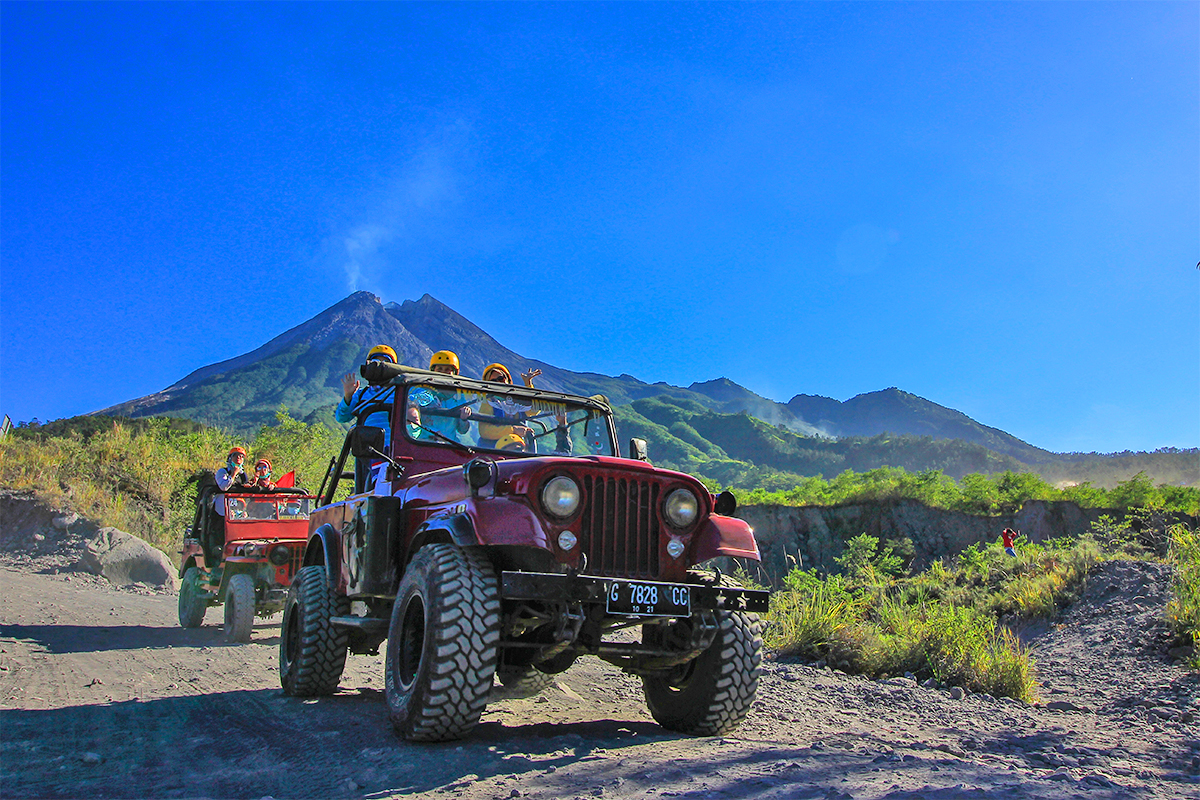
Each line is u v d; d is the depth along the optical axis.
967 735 5.38
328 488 7.09
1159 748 5.01
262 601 10.66
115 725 5.16
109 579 16.58
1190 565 10.70
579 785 3.56
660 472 4.87
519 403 6.43
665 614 4.54
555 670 5.00
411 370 6.23
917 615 10.44
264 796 3.57
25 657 7.97
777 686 7.51
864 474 90.00
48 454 21.95
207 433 25.70
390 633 4.80
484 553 4.71
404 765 3.98
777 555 71.38
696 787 3.44
